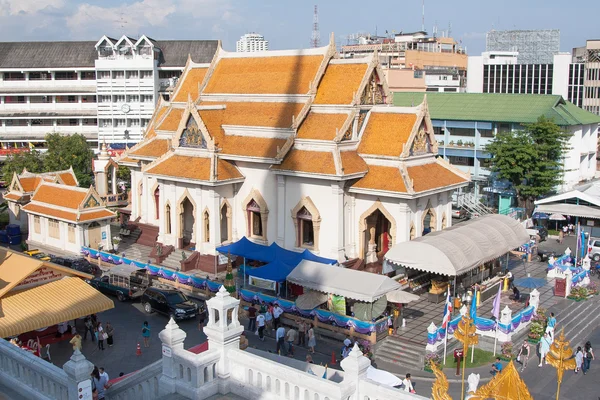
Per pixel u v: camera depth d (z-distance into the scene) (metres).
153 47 134.38
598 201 76.19
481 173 101.00
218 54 75.94
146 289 56.62
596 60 142.00
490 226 60.81
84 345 48.66
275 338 50.72
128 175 111.38
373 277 49.50
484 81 147.38
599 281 65.69
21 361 27.42
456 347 47.88
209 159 66.94
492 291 59.84
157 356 46.78
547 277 65.06
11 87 136.50
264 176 65.94
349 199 62.03
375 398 23.36
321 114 63.44
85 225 72.19
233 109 70.12
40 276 45.38
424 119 62.44
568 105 102.56
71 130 138.62
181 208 70.00
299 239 63.81
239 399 25.28
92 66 135.38
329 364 45.50
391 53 185.25
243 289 57.56
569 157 93.44
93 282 61.03
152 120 83.81
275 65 69.06
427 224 67.19
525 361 44.69
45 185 78.38
